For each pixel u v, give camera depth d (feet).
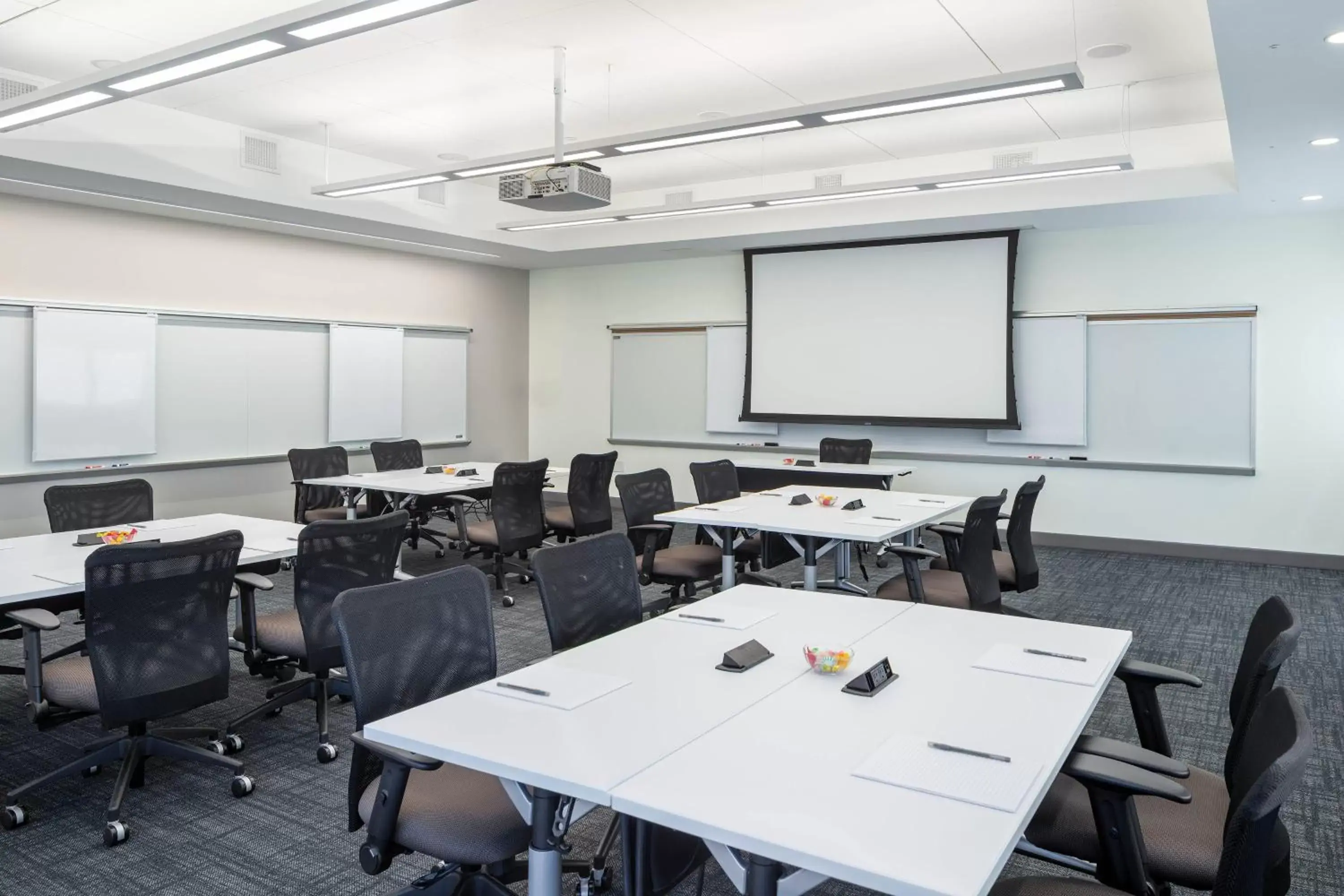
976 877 4.24
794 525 14.99
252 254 26.50
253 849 9.46
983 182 20.81
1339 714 13.21
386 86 19.08
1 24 15.74
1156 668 7.79
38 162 18.54
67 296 22.41
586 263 34.24
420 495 22.53
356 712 7.13
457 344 33.17
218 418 25.73
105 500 15.84
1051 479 27.07
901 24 15.66
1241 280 24.50
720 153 24.71
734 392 32.12
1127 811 5.69
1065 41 16.47
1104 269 26.14
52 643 16.88
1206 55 17.13
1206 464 25.07
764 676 7.47
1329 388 23.63
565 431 36.06
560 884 5.80
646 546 16.35
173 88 19.16
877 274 28.81
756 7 14.99
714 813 4.90
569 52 16.99
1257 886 4.65
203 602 10.10
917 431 29.04
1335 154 17.62
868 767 5.48
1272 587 21.50
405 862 9.27
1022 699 6.86
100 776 11.22
